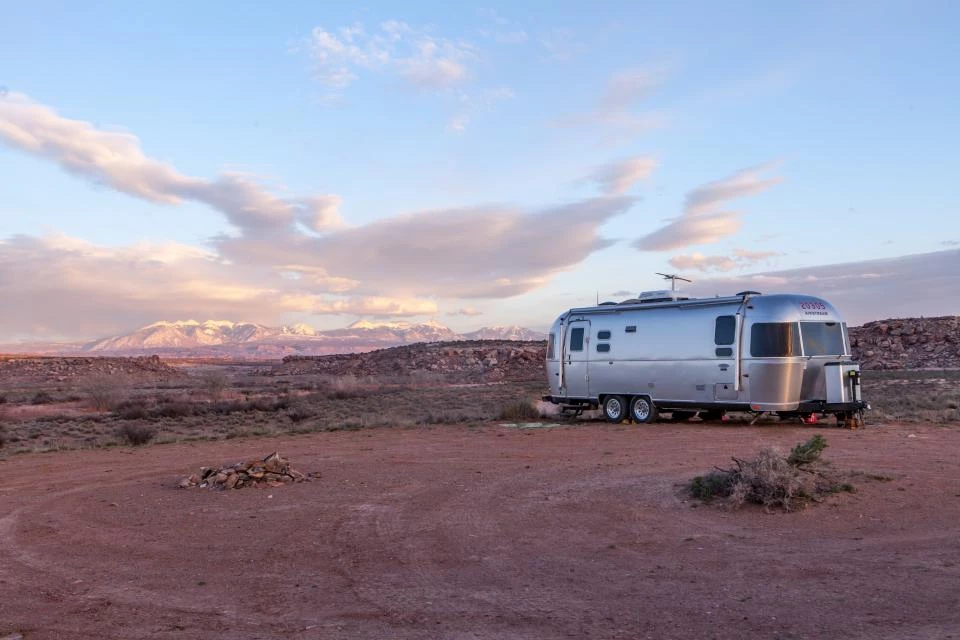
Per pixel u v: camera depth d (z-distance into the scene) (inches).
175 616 265.6
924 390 1311.5
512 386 2134.6
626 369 866.1
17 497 532.7
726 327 780.6
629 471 524.4
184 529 406.9
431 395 1781.5
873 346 2308.1
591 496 446.3
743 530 356.5
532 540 355.3
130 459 741.9
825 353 770.2
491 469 567.5
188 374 4325.8
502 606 263.9
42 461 762.8
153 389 2578.7
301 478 547.8
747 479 407.5
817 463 467.8
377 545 357.4
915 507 383.9
